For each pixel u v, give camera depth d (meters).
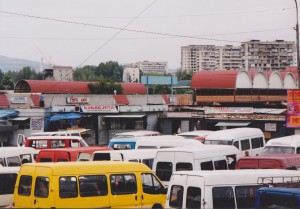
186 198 13.80
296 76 64.81
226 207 13.59
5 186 18.50
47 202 14.53
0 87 107.88
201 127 48.97
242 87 56.66
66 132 39.09
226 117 47.53
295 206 10.60
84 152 24.47
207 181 13.47
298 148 25.45
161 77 69.94
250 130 30.20
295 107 38.03
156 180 17.17
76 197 14.97
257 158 18.44
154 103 65.38
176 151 19.12
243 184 13.96
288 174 15.00
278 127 44.50
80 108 50.25
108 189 15.77
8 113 47.38
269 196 11.07
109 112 51.06
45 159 24.38
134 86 79.94
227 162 20.19
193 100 62.19
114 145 29.03
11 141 47.06
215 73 58.22
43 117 48.97
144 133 35.66
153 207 16.31
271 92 59.34
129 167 16.53
